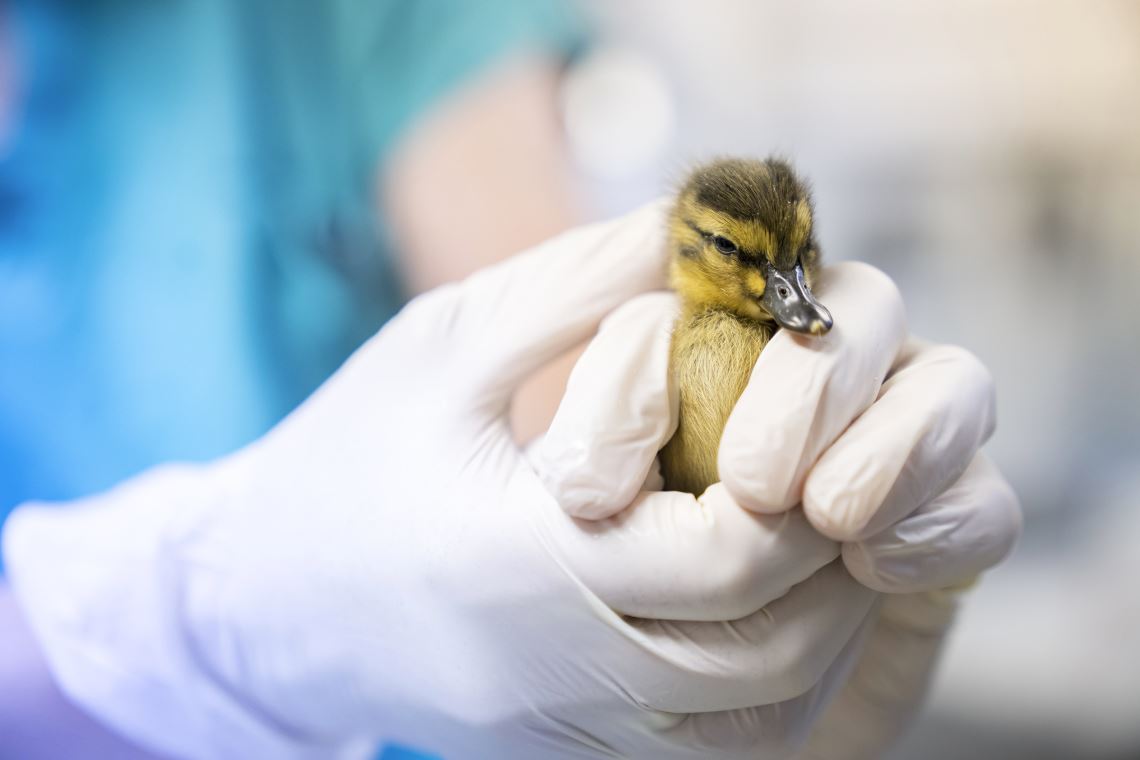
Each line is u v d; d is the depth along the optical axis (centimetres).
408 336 37
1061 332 71
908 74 74
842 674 35
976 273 73
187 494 40
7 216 47
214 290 47
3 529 47
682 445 35
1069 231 72
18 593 42
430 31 50
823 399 33
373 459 36
